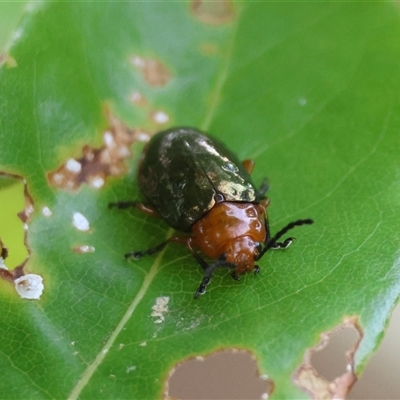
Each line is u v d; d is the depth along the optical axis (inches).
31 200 1.8
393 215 1.8
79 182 1.8
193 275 1.8
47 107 1.8
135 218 1.8
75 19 1.8
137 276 1.8
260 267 1.8
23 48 1.8
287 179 1.8
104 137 1.8
